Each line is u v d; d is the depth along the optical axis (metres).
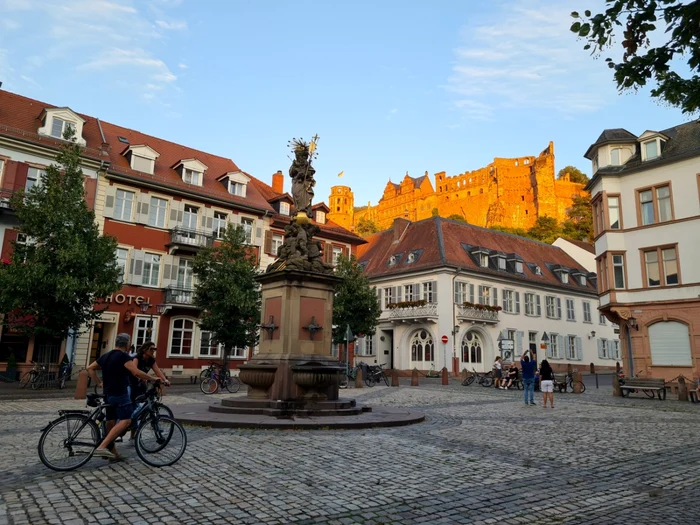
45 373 22.36
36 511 5.38
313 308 13.36
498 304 45.38
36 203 23.77
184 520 5.21
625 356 29.00
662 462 8.48
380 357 46.59
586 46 5.48
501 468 7.81
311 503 5.85
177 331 32.19
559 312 50.59
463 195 132.25
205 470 7.25
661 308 26.98
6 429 10.77
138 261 31.06
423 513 5.61
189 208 33.97
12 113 28.64
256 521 5.23
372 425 11.45
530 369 18.33
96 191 29.72
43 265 21.20
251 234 36.50
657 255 27.61
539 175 115.06
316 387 12.64
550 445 9.88
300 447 9.03
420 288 43.72
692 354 25.70
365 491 6.37
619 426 12.77
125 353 7.55
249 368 12.80
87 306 23.19
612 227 29.28
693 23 5.04
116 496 5.95
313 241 14.20
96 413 7.41
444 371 30.61
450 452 8.93
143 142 35.75
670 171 27.47
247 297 26.91
